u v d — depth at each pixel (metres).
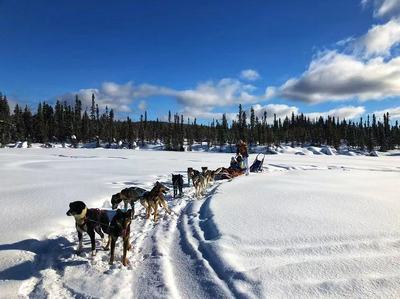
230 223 8.62
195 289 5.71
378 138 112.44
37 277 6.24
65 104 107.19
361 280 5.50
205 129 120.94
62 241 7.98
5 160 30.92
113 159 34.53
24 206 10.50
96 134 104.38
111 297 5.49
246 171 20.75
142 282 6.04
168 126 108.44
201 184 14.26
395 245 6.93
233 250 6.91
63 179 17.19
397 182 16.36
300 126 124.75
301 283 5.49
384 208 9.86
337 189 13.52
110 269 6.55
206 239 7.89
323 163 31.77
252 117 104.06
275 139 102.62
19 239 7.56
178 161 32.25
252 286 5.48
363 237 7.31
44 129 95.62
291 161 34.22
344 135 117.81
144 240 8.30
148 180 17.61
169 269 6.52
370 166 29.39
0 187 14.18
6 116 82.00
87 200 11.87
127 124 100.38
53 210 10.15
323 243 7.07
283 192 12.68
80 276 6.27
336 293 5.20
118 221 6.75
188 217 10.27
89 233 7.20
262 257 6.55
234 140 103.94
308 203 10.60
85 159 34.03
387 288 5.27
